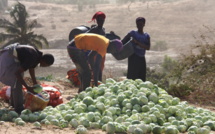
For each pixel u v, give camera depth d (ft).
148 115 66.28
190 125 66.13
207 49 119.55
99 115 67.05
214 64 117.39
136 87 78.43
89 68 91.40
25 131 57.36
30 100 74.13
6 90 83.15
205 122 67.56
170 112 69.26
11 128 58.70
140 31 98.12
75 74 121.90
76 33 106.63
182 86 106.52
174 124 65.00
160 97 75.31
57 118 66.54
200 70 117.60
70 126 64.13
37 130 59.00
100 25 96.94
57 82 125.49
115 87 76.48
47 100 76.18
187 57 120.37
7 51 71.36
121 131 60.70
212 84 109.70
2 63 71.87
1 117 68.44
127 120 64.54
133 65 97.91
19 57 68.13
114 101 70.85
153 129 61.31
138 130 59.62
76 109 69.41
